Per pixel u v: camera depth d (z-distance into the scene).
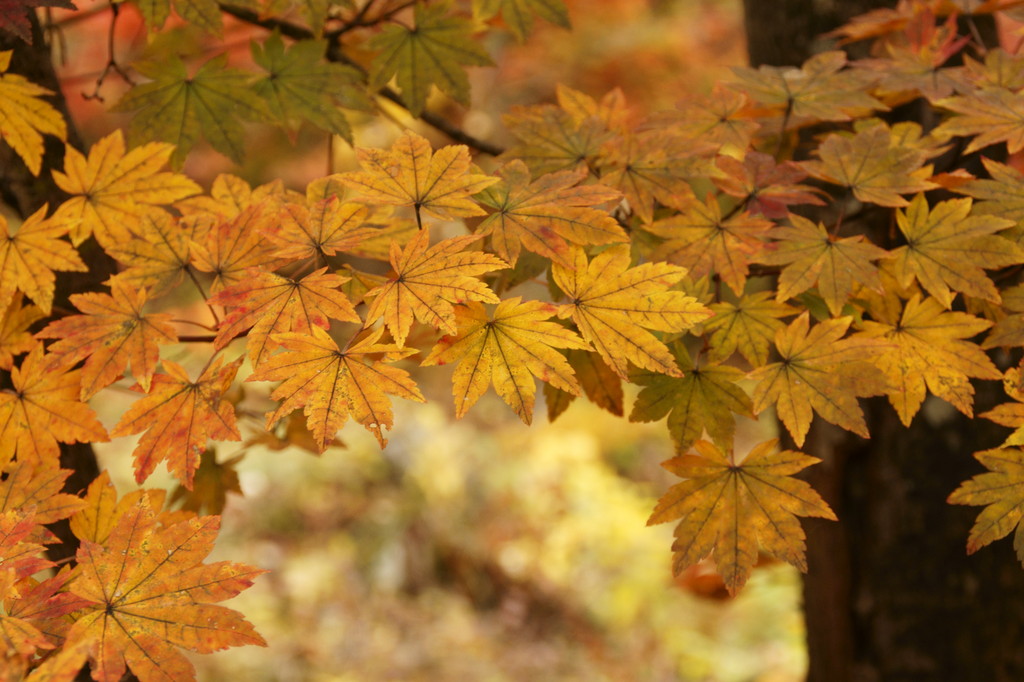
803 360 1.76
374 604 5.88
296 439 1.97
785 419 1.76
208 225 1.80
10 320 1.80
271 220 1.78
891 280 1.81
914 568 2.09
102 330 1.76
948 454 2.06
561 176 1.77
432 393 7.33
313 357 1.70
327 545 6.21
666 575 5.85
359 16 1.97
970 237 1.78
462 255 1.71
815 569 2.15
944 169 1.87
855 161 1.82
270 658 5.28
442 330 1.70
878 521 2.10
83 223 1.81
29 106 1.81
